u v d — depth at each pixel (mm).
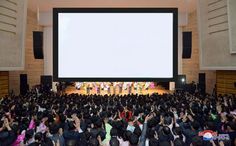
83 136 6102
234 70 15891
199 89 20594
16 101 11914
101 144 5766
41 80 21984
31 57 23203
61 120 7734
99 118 7691
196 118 8188
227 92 16672
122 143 5836
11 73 19766
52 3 21516
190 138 6254
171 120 7590
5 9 14070
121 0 20984
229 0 13852
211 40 16125
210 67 16328
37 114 8578
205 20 16547
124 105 10891
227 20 14500
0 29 13789
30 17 23109
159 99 12805
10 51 14766
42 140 5574
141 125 7707
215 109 9688
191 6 22609
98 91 23172
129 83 23969
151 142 5465
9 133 6172
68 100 12352
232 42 14078
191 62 24828
